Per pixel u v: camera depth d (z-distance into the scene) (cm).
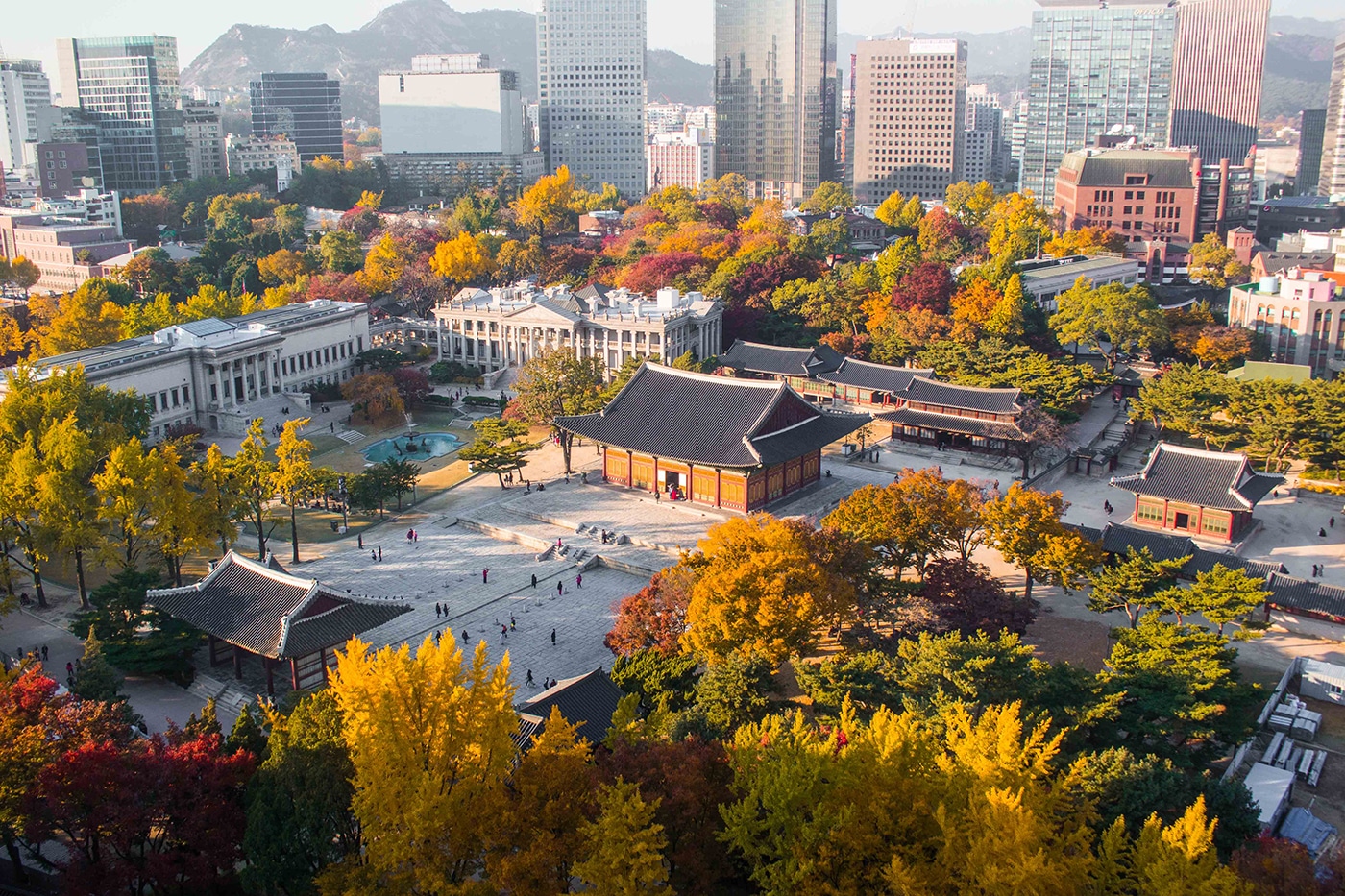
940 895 6919
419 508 19338
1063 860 6994
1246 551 16938
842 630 13150
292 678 12512
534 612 15138
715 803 8112
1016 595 14188
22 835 8856
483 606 15325
